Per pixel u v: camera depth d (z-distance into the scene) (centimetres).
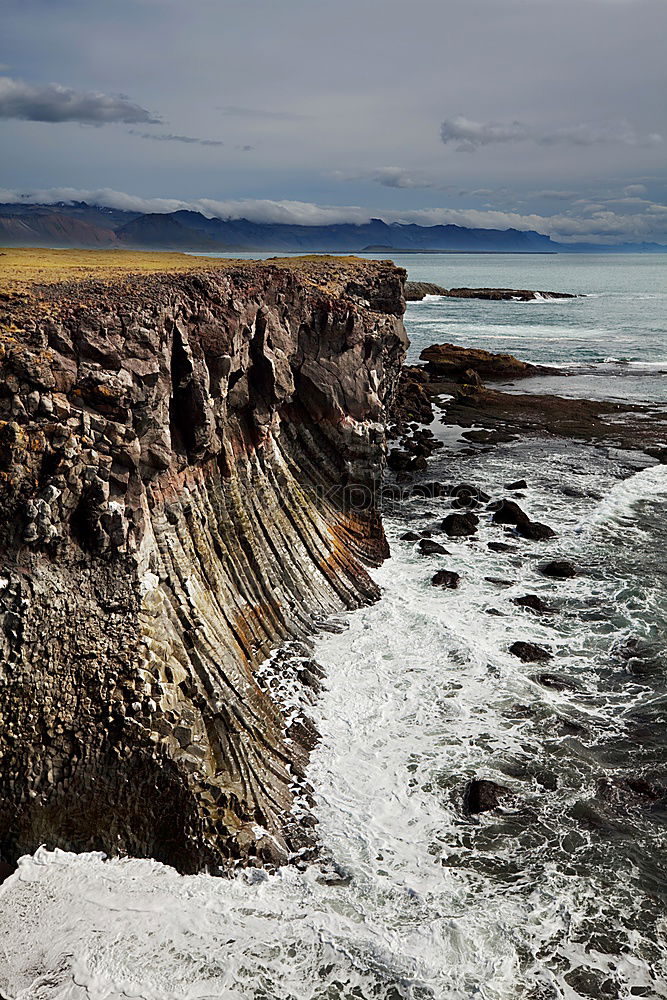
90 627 1667
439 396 6116
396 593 2789
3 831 1569
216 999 1361
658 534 3422
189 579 1966
